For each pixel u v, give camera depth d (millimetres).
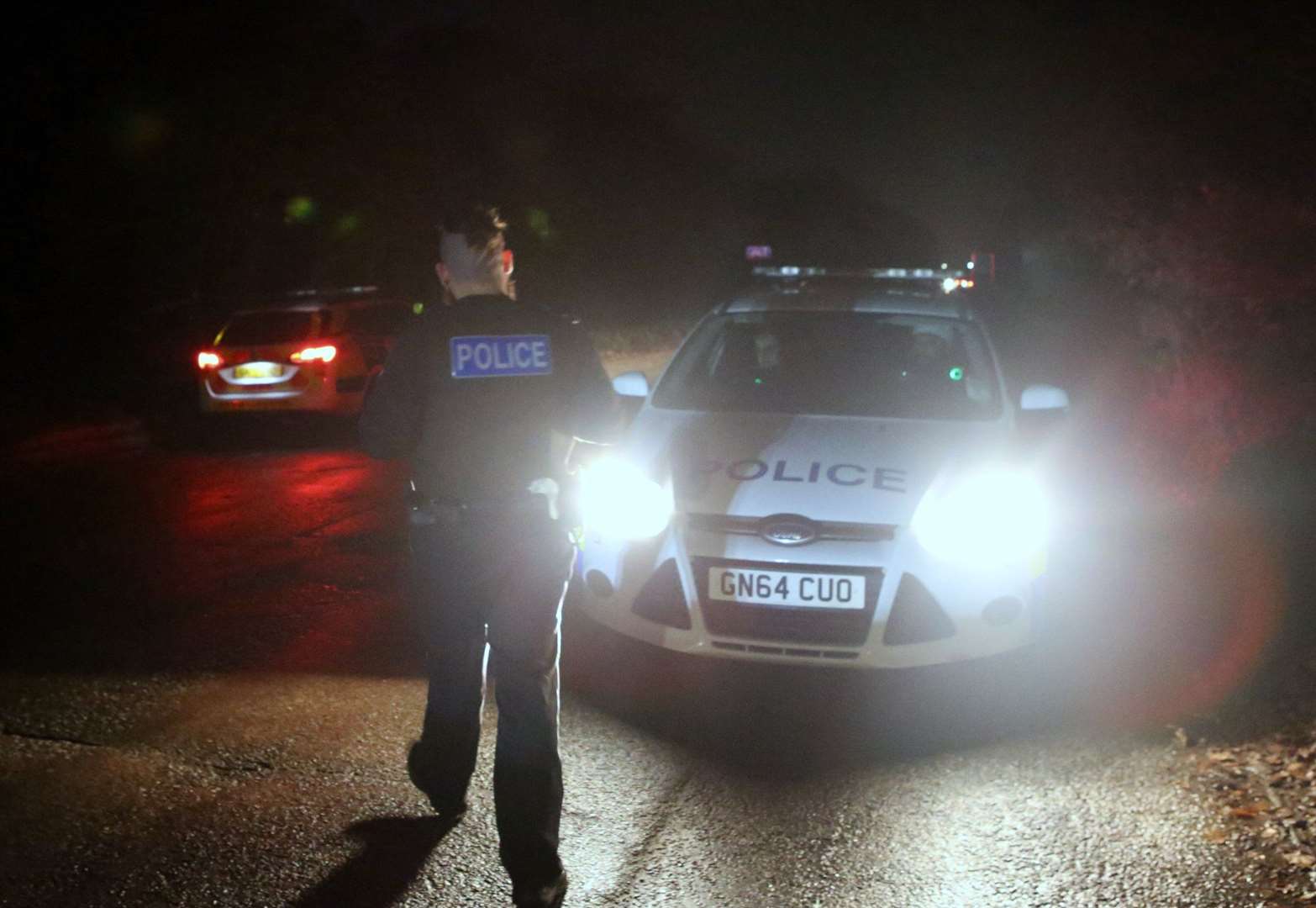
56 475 11609
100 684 5441
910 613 4973
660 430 5785
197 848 3938
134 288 23250
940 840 4051
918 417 5859
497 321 3670
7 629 6305
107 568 7625
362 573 7453
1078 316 11227
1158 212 8633
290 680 5512
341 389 13977
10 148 20516
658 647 5160
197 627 6332
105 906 3596
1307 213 7562
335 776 4492
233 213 24875
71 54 20719
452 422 3617
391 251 29578
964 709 5172
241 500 10000
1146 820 4168
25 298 21266
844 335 6395
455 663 3896
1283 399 8273
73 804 4230
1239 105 7656
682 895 3715
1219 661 5648
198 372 14016
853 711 5145
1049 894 3711
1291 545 7410
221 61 23406
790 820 4199
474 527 3602
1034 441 6086
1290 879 3768
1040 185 10430
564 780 4504
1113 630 6145
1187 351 8938
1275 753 4613
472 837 4039
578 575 5465
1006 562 5035
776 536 4988
